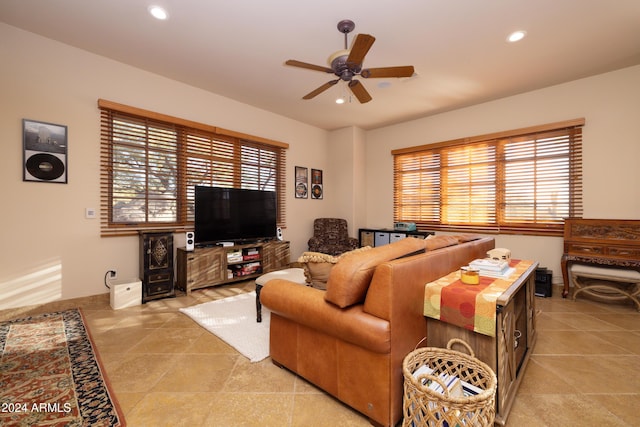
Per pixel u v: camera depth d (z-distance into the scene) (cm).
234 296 341
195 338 229
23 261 263
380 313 130
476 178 435
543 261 378
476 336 139
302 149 523
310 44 278
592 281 342
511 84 361
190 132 377
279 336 182
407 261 141
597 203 340
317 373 159
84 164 295
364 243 526
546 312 290
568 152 359
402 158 520
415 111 458
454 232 458
